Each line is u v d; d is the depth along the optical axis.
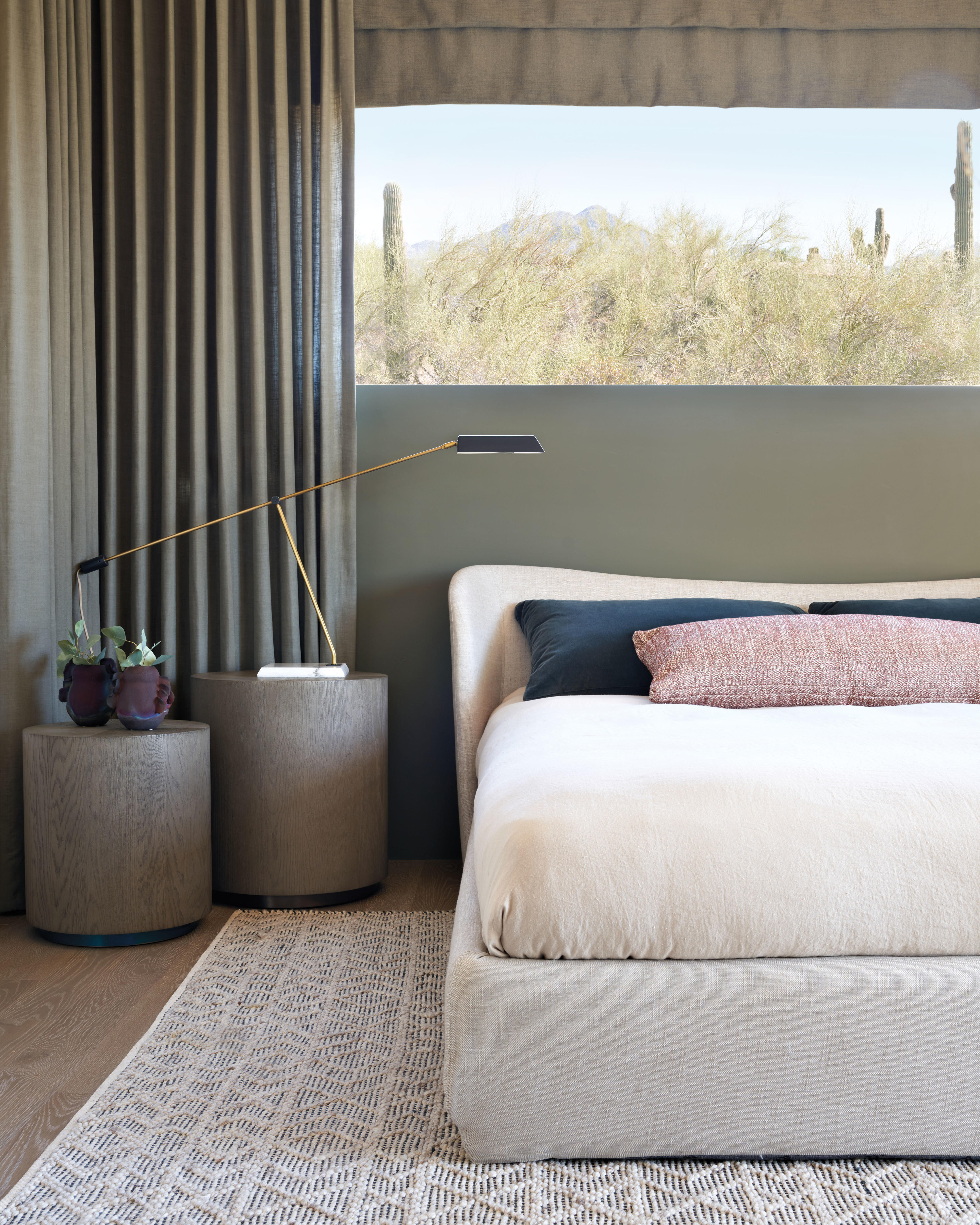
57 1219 1.17
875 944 1.29
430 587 3.14
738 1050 1.27
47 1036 1.73
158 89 2.86
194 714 2.58
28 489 2.44
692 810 1.35
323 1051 1.65
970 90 3.14
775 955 1.29
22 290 2.43
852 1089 1.28
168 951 2.19
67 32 2.62
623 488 3.16
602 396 3.15
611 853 1.30
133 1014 1.83
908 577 3.20
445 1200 1.22
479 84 3.11
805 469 3.18
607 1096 1.28
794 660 2.38
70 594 2.61
